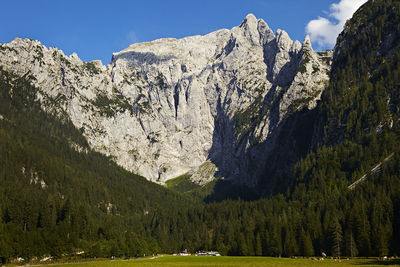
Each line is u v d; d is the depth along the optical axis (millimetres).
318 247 183750
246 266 140375
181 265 149125
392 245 161000
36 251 175750
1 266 157750
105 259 191125
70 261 178250
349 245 167375
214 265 147000
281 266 134500
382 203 179250
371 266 122875
